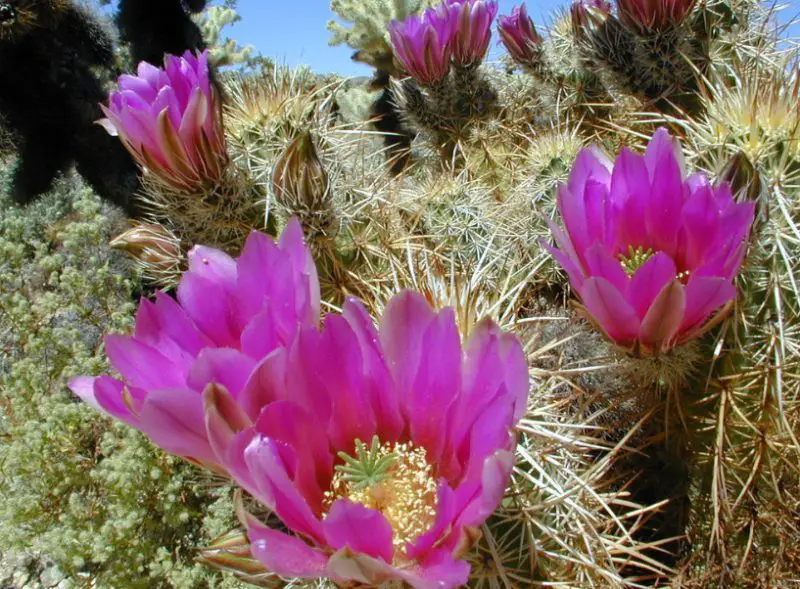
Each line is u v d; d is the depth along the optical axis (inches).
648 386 10.1
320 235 11.5
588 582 8.8
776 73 12.6
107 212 33.7
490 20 17.4
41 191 33.9
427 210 15.1
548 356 10.3
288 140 12.6
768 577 10.3
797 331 10.0
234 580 14.5
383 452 7.0
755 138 10.3
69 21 32.5
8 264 21.7
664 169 8.6
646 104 14.7
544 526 8.0
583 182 9.0
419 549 6.2
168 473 16.1
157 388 6.6
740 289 9.7
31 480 16.3
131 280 21.5
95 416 16.6
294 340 6.4
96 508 16.1
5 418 18.9
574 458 9.5
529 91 21.1
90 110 32.9
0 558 18.8
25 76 31.6
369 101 36.4
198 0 36.6
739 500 9.9
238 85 14.3
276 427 6.3
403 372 7.0
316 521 6.0
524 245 13.7
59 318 21.4
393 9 35.6
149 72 11.2
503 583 7.8
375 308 10.5
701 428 10.2
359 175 13.8
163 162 11.0
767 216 9.4
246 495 7.6
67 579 16.9
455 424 6.7
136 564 15.2
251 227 12.0
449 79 17.6
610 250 8.9
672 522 10.6
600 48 14.3
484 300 10.5
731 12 14.5
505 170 18.3
